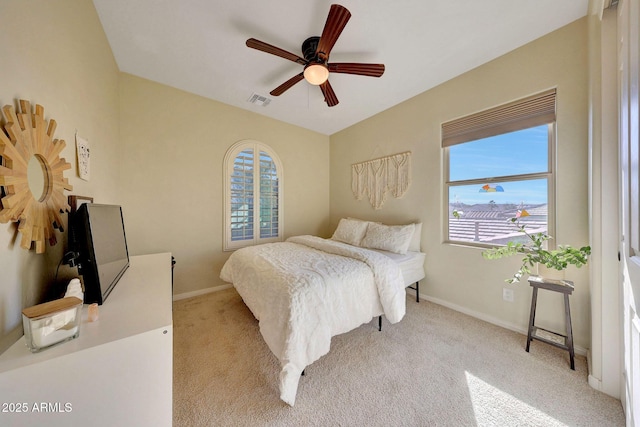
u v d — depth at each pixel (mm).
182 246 2777
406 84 2518
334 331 1543
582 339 1662
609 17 1260
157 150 2598
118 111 2311
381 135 3221
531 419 1183
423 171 2693
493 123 2127
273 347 1417
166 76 2461
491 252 1823
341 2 1540
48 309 662
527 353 1681
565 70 1722
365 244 2912
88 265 944
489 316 2139
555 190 1800
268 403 1279
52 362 622
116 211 1428
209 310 2439
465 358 1639
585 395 1311
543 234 1797
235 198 3166
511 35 1824
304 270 1719
